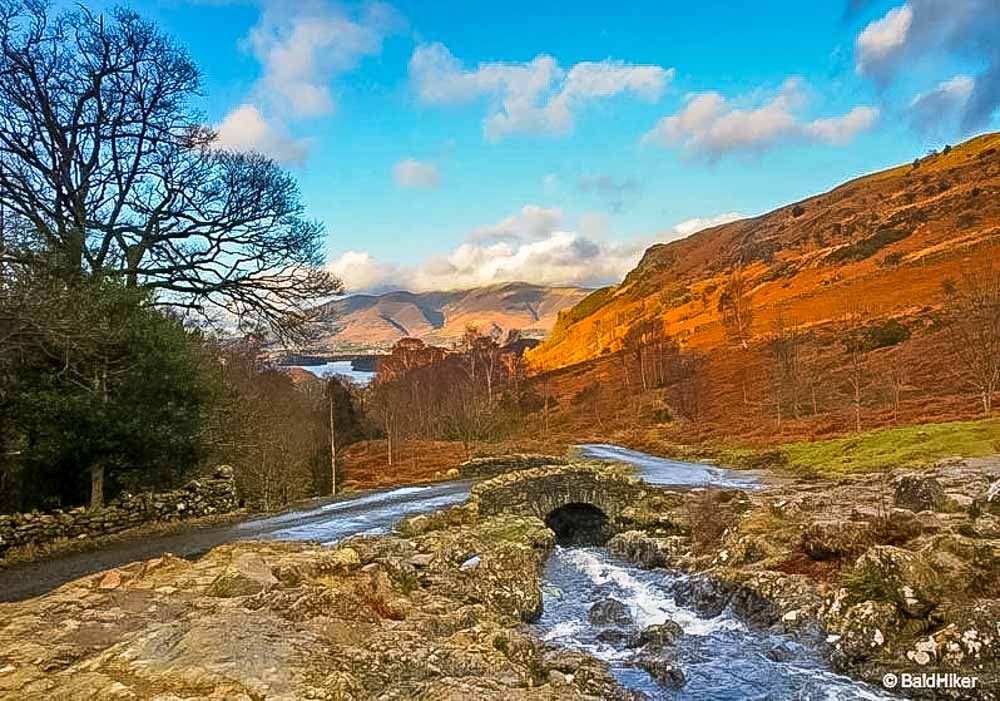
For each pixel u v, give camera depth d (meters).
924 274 110.25
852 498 23.55
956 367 62.59
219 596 11.91
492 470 38.28
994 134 190.12
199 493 25.53
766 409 68.62
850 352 81.00
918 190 169.88
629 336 116.12
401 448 53.59
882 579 12.50
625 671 11.98
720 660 12.30
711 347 113.69
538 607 15.85
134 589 12.61
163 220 29.34
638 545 20.89
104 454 22.50
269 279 31.86
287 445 37.91
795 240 180.38
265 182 31.45
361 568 13.79
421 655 9.70
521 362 135.38
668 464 45.41
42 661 9.10
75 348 19.94
